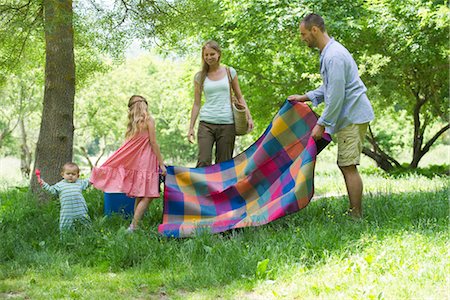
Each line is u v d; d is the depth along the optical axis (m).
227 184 7.20
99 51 11.63
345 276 4.60
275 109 19.39
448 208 7.01
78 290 4.82
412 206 7.21
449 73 17.12
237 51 17.45
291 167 6.91
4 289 4.86
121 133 36.06
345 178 6.78
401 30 15.98
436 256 4.86
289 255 5.21
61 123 9.80
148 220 7.49
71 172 7.11
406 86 18.52
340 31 15.71
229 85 7.78
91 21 10.77
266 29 16.22
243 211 6.94
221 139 7.77
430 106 19.58
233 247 5.59
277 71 19.05
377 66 16.00
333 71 6.38
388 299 4.07
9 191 11.95
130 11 10.32
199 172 7.30
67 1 8.38
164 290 4.84
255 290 4.62
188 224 6.82
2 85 12.76
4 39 9.22
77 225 6.89
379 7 16.20
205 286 4.83
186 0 10.53
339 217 6.73
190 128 7.87
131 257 5.66
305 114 7.10
